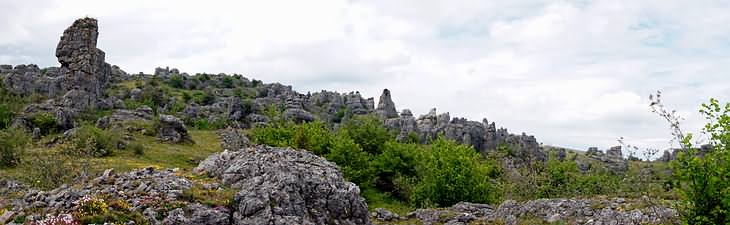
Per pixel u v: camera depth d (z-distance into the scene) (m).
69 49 116.88
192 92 180.25
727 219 16.72
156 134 84.94
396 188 64.19
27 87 129.25
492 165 72.38
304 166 28.75
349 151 62.97
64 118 86.69
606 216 29.48
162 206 21.88
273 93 189.75
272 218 23.02
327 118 162.00
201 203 23.16
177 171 29.61
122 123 87.19
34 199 23.00
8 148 60.25
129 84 177.62
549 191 48.97
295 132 65.88
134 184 24.64
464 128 132.12
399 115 178.38
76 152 49.06
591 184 47.75
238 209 23.64
